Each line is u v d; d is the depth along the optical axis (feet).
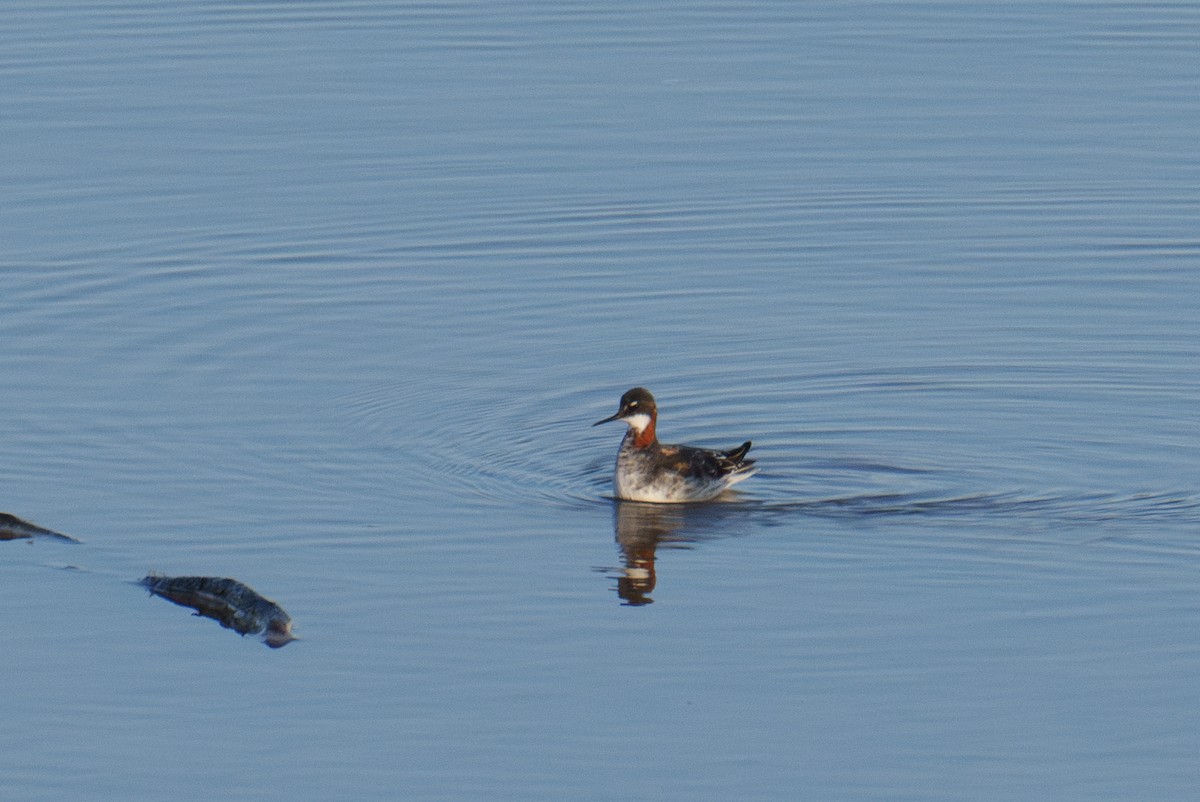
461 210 103.55
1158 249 97.25
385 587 63.82
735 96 118.73
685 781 51.29
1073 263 96.02
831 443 76.89
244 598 61.41
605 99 118.42
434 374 84.07
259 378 83.30
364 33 130.31
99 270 95.55
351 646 59.57
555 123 114.73
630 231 100.99
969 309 90.94
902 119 114.83
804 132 113.19
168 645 59.67
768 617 61.57
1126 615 61.21
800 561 66.03
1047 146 110.73
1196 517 68.95
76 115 114.93
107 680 57.31
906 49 126.11
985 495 71.56
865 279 94.94
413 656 58.85
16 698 56.18
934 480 73.15
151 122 114.21
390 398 81.30
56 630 60.64
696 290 93.97
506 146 111.65
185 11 135.33
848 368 84.17
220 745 53.52
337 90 119.75
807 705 55.57
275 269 96.12
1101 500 70.79
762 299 92.79
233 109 116.47
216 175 107.55
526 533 68.49
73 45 126.93
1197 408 79.00
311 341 87.66
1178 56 123.54
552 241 100.01
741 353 86.28
